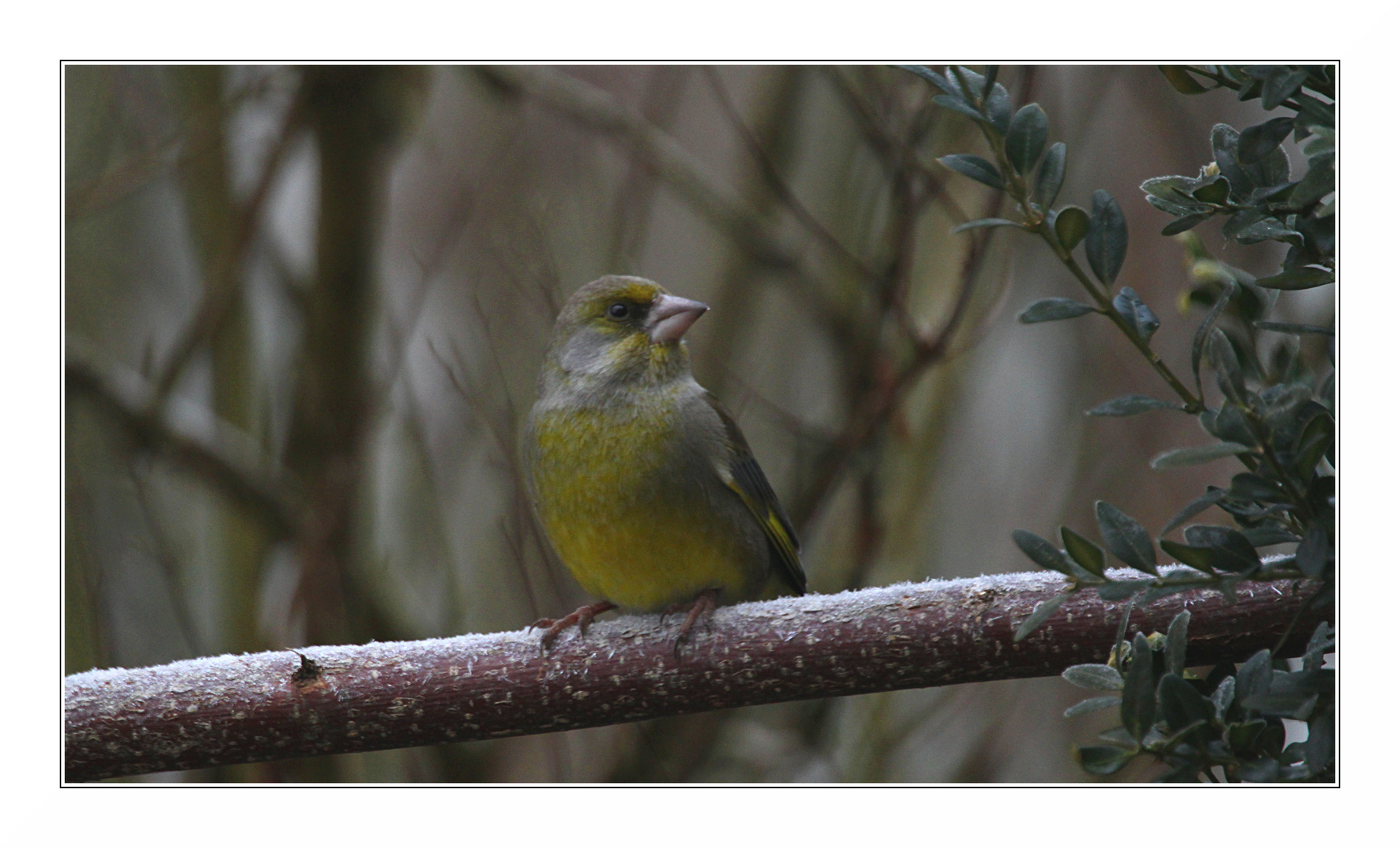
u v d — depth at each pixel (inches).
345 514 454.6
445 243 471.5
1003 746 510.9
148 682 237.8
